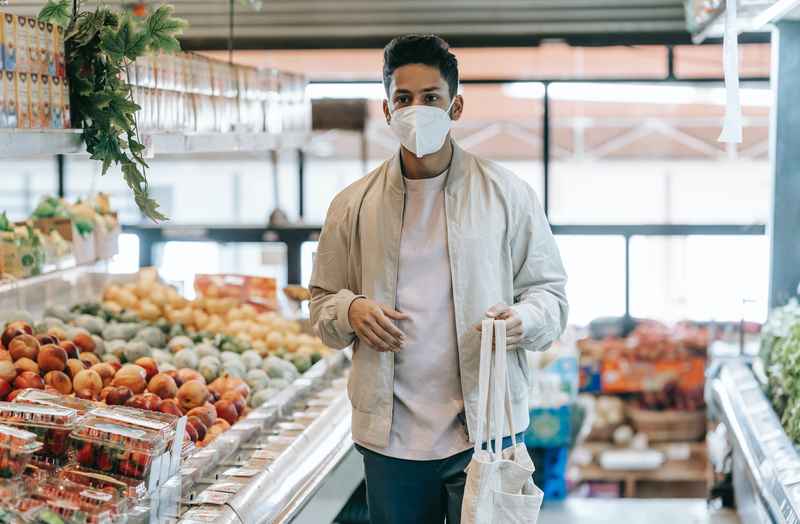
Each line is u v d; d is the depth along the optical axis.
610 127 10.77
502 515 2.73
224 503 3.08
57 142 3.06
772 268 5.29
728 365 5.40
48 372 3.50
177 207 13.95
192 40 6.64
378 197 2.87
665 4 6.23
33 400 3.03
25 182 14.12
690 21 5.67
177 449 3.05
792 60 5.15
